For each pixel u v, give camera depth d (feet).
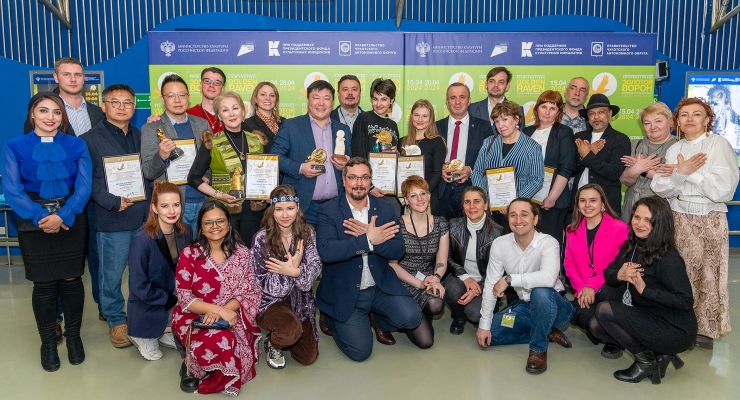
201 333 10.42
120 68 21.94
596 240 12.49
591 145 15.12
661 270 10.58
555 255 11.93
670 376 11.25
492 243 12.75
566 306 12.09
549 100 14.96
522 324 12.58
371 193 14.38
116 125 12.69
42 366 11.62
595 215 12.50
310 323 11.93
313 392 10.48
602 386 10.75
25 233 10.94
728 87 21.77
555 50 19.84
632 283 10.78
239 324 10.83
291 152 14.25
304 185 13.91
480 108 17.92
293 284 11.50
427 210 13.39
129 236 12.66
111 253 12.51
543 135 15.30
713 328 12.53
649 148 14.53
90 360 12.10
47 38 21.54
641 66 19.89
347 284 11.92
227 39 19.49
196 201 13.53
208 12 21.86
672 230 10.66
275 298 11.50
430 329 12.75
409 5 22.04
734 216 23.52
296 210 11.29
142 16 21.80
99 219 12.37
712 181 12.20
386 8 22.15
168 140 12.44
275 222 11.32
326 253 11.63
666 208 10.61
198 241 10.97
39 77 21.02
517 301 12.83
